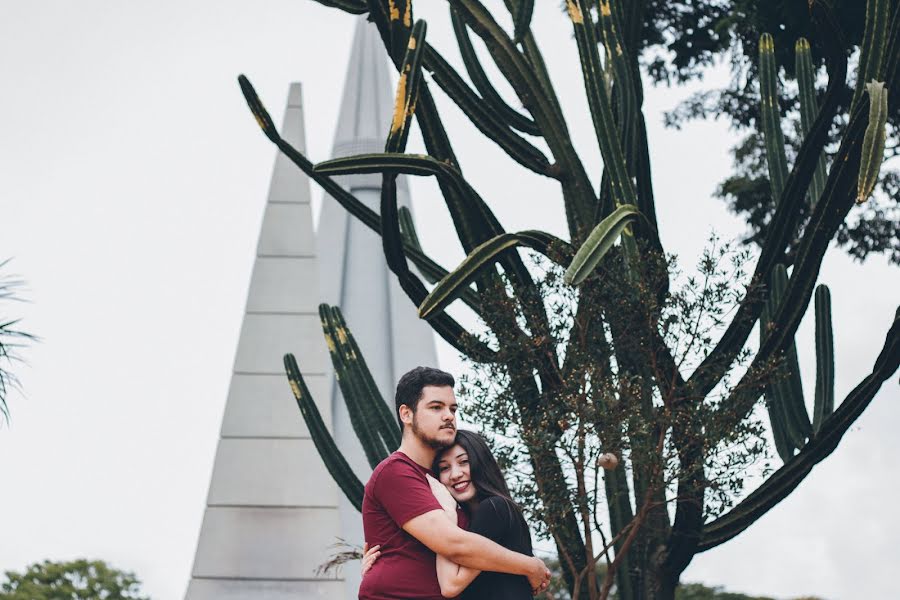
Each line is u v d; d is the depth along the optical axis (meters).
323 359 17.11
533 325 7.14
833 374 8.07
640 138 7.81
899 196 12.46
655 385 7.29
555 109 8.38
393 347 22.58
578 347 7.13
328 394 16.77
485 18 8.26
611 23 7.74
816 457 7.29
